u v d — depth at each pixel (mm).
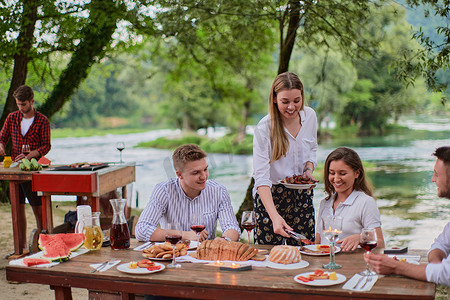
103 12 8312
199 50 11758
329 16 6055
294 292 2166
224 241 2730
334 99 23797
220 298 2256
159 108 39344
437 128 27203
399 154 19281
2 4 8016
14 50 8258
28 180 4922
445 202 9734
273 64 16422
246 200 6164
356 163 3154
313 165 3539
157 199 3189
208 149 27875
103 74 11375
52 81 9758
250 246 2801
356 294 2105
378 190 11617
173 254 2566
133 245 2992
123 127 45812
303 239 2898
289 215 3463
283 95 3174
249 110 29312
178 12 6648
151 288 2348
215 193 3277
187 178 3064
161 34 7836
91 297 3000
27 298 4105
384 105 22656
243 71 13805
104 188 4527
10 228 6637
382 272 2326
